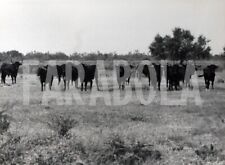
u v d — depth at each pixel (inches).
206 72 1301.7
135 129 599.2
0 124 573.3
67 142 499.8
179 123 681.6
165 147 505.7
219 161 457.1
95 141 501.7
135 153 462.6
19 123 641.6
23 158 441.4
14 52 2635.3
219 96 1071.0
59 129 569.9
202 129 626.2
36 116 724.0
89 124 654.5
